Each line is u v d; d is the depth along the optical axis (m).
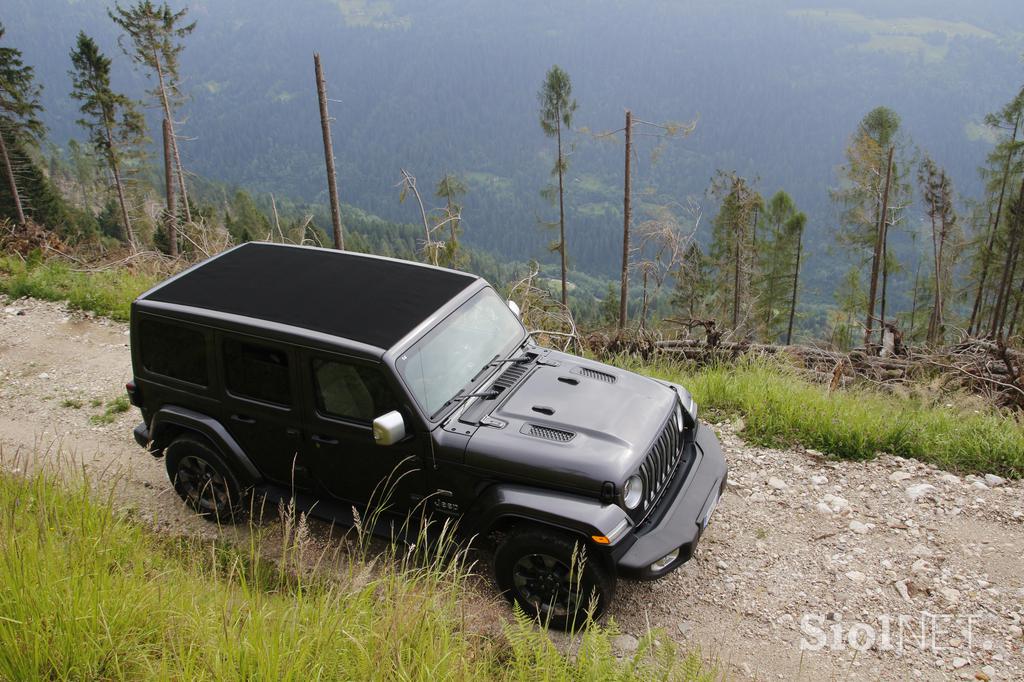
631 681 3.65
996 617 4.86
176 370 5.67
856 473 6.63
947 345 11.95
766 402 7.76
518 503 4.53
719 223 53.09
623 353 11.06
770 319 55.97
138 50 43.91
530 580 4.75
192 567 4.82
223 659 3.47
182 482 5.98
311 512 5.46
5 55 46.25
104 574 4.02
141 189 53.41
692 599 5.12
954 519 5.89
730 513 6.09
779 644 4.71
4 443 7.48
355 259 6.34
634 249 27.80
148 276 13.92
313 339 4.98
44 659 3.39
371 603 4.13
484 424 4.88
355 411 4.98
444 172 31.09
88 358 9.62
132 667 3.48
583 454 4.59
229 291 5.74
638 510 4.66
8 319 10.92
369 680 3.46
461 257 18.00
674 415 5.34
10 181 49.38
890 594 5.12
